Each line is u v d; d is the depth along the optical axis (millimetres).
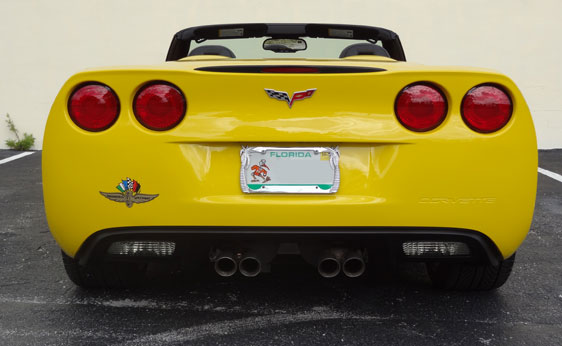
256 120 1776
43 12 8211
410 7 8195
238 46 3174
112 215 1807
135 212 1799
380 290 2348
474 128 1790
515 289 2393
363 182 1804
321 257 1891
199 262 2051
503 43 8258
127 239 1843
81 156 1797
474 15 8211
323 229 1797
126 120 1788
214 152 1807
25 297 2252
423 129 1793
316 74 1759
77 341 1821
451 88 1776
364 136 1770
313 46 3148
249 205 1775
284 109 1776
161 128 1788
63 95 1813
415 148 1778
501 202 1800
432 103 1782
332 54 3166
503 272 2174
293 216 1779
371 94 1773
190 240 1854
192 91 1771
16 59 8297
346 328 1936
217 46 2900
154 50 8305
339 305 2166
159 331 1903
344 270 1931
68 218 1836
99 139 1786
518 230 1853
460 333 1904
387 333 1895
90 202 1808
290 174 1806
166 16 8242
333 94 1769
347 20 8172
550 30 8234
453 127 1783
